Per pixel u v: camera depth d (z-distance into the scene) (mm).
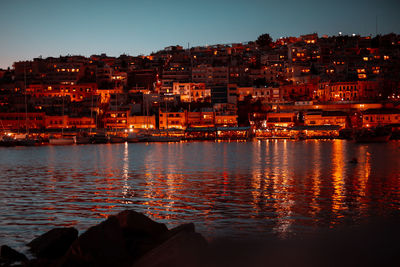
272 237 27016
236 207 36406
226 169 71438
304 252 24109
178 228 24203
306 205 36969
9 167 78875
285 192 44281
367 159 87875
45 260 22828
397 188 46375
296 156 101438
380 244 25516
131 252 22219
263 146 154250
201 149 140625
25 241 26859
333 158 93125
